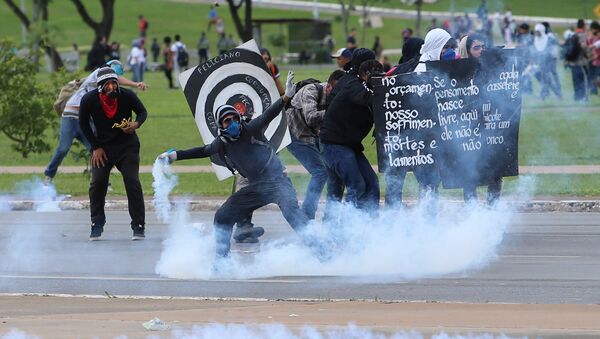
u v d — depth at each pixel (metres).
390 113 28.33
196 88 29.09
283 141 29.28
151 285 24.97
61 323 20.61
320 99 30.52
